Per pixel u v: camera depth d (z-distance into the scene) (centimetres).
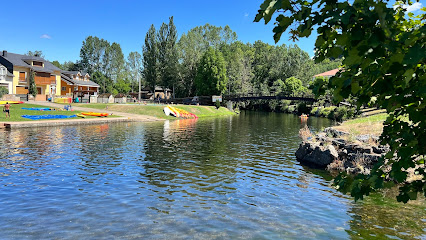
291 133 3127
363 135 1681
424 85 231
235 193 1152
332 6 220
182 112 5516
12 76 5825
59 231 796
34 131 2816
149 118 4628
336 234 797
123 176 1362
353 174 1425
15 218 877
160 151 2000
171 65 8225
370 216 927
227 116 6144
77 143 2230
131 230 809
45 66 6988
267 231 815
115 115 4662
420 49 191
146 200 1052
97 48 11600
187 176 1385
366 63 213
